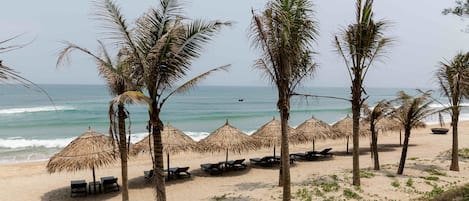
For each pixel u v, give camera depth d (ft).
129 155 53.62
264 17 31.60
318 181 44.86
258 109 236.02
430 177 46.06
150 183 54.80
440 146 84.58
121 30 27.55
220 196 43.32
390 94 545.44
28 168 66.85
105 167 67.15
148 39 28.58
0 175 61.41
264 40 32.30
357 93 40.91
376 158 53.31
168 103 286.66
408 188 40.86
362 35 39.37
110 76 32.86
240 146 59.06
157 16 28.35
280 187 45.21
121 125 34.81
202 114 194.08
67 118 155.74
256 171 61.77
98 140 48.65
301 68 37.65
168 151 54.75
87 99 296.92
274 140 63.41
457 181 44.32
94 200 47.06
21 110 183.73
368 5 38.65
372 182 43.55
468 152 66.49
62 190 52.29
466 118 186.80
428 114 48.78
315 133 70.08
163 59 27.89
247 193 42.60
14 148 88.84
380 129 76.84
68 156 46.26
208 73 29.86
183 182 54.49
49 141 98.84
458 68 49.75
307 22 33.22
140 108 215.10
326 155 75.46
